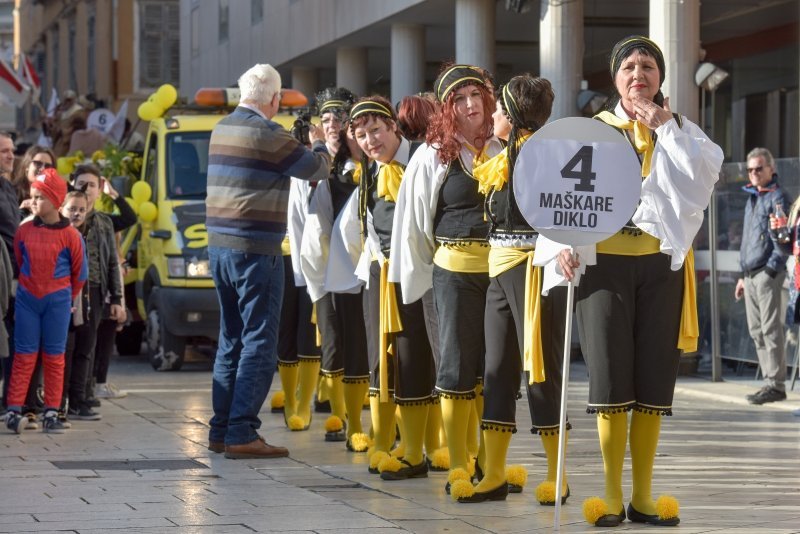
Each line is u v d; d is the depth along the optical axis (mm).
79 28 56875
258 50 32469
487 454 8602
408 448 9586
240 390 10688
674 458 10586
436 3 21281
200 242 18312
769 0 22156
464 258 8656
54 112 30016
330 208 11273
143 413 13594
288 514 8141
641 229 7641
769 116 25172
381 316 9547
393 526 7766
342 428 11648
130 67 51375
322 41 26672
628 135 7781
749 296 14578
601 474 9727
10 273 11977
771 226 14086
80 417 13000
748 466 10172
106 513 8125
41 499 8617
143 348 22609
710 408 14133
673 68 16641
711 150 7531
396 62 23609
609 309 7703
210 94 19906
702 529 7641
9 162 13094
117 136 25531
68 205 12852
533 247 8250
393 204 9633
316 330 12375
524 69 29656
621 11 22766
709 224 16719
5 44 83938
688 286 7766
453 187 8664
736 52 25812
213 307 18156
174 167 19047
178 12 51656
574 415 13391
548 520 7957
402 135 9805
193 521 7887
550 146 7566
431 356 9539
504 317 8422
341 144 11203
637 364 7789
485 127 8664
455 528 7719
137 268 20250
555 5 18547
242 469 10070
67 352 12805
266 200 10742
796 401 14492
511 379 8508
